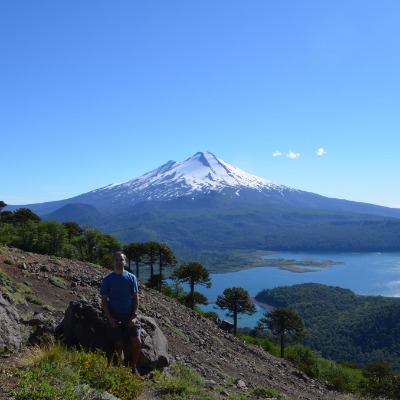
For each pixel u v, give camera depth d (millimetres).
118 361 8367
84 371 7504
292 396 19234
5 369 6902
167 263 58750
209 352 22500
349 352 173875
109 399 6773
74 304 9891
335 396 23203
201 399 9578
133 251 57156
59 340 8602
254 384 18078
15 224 67562
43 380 6430
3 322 9016
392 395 30188
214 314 58281
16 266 23109
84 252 59312
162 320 24438
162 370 11039
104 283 8500
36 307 16828
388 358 160000
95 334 9445
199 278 53750
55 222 48562
